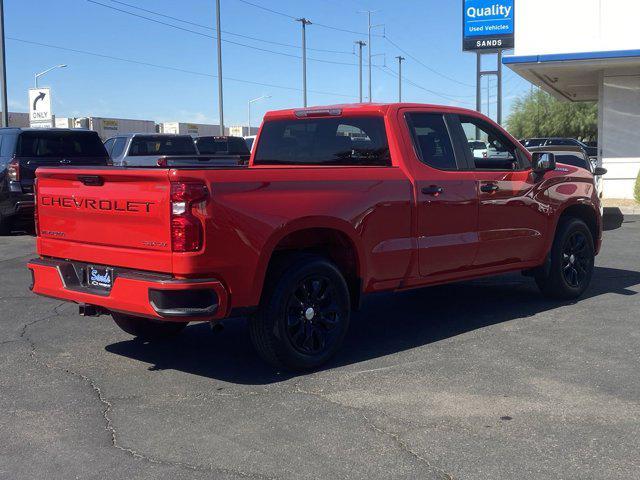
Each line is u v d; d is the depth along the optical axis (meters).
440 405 4.97
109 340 6.80
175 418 4.82
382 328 7.13
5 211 14.12
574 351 6.18
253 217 5.29
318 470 4.04
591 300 8.19
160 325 6.69
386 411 4.88
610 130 20.48
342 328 5.94
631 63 19.31
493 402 5.01
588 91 27.98
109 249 5.45
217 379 5.63
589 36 19.17
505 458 4.15
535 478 3.91
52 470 4.07
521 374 5.59
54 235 5.95
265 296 5.48
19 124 55.28
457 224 6.80
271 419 4.78
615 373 5.58
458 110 7.11
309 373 5.75
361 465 4.09
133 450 4.32
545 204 7.70
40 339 6.84
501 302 8.19
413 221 6.41
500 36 35.97
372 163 6.64
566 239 7.99
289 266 5.58
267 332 5.49
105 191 5.44
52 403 5.12
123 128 57.78
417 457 4.18
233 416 4.84
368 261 6.11
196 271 5.05
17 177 13.85
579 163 14.04
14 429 4.66
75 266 5.79
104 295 5.45
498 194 7.16
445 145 6.88
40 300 8.55
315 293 5.77
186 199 5.00
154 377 5.70
